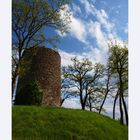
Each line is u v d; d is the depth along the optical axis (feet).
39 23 87.04
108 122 86.38
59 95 121.90
